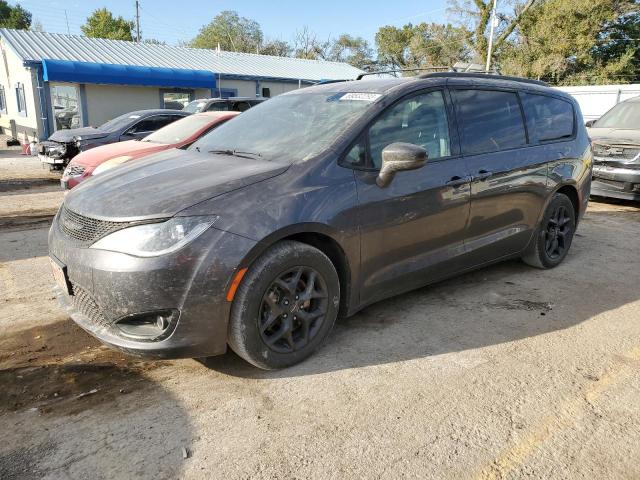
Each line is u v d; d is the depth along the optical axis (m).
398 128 3.64
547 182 4.74
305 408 2.77
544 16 32.59
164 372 3.13
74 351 3.37
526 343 3.54
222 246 2.74
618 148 8.27
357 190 3.28
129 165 3.74
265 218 2.88
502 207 4.32
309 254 3.06
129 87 20.09
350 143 3.37
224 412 2.72
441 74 4.18
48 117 18.39
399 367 3.20
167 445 2.46
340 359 3.29
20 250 5.71
